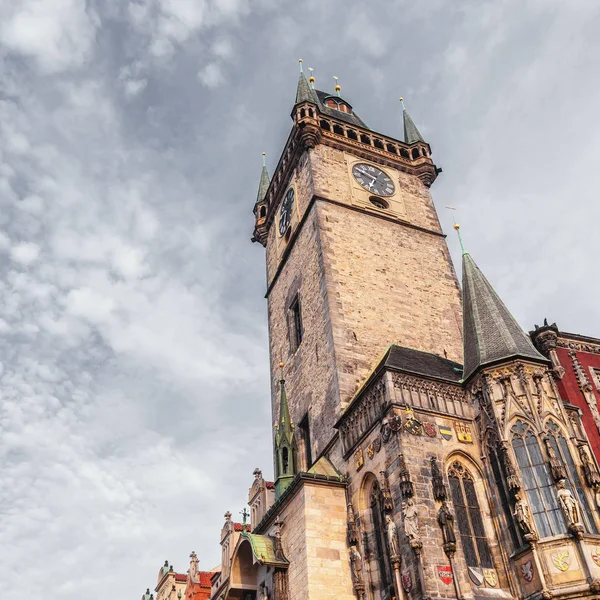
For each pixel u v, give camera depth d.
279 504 39.69
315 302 50.22
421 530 30.81
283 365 52.97
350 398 42.62
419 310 50.97
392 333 48.09
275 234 64.69
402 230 56.47
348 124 62.72
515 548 31.14
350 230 53.56
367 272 51.12
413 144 64.88
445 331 50.88
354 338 46.19
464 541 31.73
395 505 32.56
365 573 34.59
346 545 36.03
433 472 32.78
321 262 50.34
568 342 44.28
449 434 34.97
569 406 36.94
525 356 35.53
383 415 35.59
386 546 33.69
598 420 40.59
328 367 45.28
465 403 36.78
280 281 59.91
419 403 35.69
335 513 36.94
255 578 40.56
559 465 31.23
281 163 65.00
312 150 58.66
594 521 30.47
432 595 28.91
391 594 32.31
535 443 32.69
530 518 30.39
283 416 47.06
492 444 34.19
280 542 38.34
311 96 65.25
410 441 33.66
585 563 28.50
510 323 38.78
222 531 63.28
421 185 62.34
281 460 45.03
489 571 31.11
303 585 34.59
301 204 57.97
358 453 37.62
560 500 30.16
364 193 57.62
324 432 43.56
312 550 35.12
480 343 37.84
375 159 61.56
